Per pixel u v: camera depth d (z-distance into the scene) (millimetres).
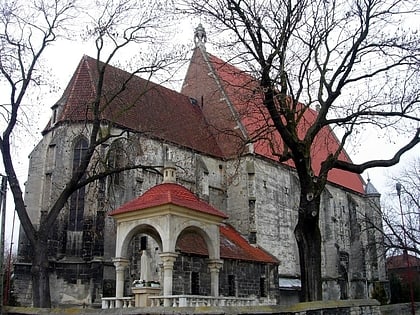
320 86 25188
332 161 24516
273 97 23031
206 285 36031
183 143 47625
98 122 26438
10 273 50094
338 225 64625
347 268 64000
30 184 42812
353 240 66812
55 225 38375
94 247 37125
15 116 24938
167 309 16531
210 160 50031
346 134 25047
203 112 55469
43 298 22859
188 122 51219
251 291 41406
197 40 59250
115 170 26531
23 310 20297
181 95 54500
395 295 68938
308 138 24172
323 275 59562
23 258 38250
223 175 51125
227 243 42469
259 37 23375
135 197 40312
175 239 24219
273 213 51312
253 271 42406
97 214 37688
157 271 34500
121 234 26016
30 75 25312
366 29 24312
